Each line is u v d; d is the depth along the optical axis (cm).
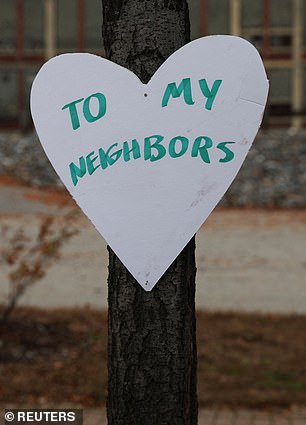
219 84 360
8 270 1333
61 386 836
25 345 954
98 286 1327
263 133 2542
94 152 367
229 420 759
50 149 371
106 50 381
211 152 362
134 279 375
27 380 847
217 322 1065
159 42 371
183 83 362
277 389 830
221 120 361
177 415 376
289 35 3098
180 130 362
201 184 363
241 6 3094
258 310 1165
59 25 3133
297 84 3100
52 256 1227
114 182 367
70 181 370
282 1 3095
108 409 386
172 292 374
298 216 1938
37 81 371
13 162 2322
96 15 3130
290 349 955
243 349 950
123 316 377
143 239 368
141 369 376
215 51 360
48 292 1269
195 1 3095
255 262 1513
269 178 2180
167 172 364
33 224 1741
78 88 367
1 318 1040
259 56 359
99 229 369
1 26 3147
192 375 382
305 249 1617
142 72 371
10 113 3131
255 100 360
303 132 2578
